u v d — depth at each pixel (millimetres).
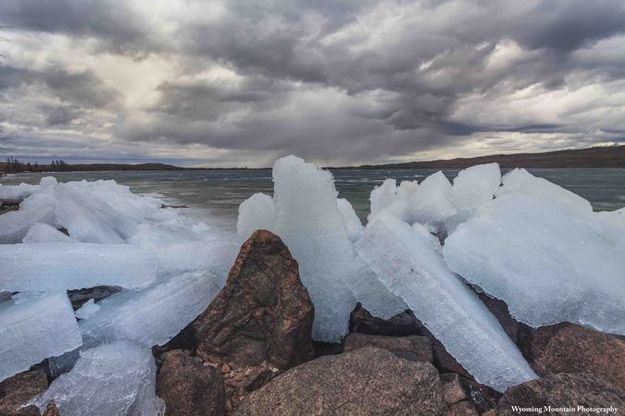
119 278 4086
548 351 3617
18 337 3201
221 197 25062
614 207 21438
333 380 3016
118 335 3695
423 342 3947
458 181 6121
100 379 3018
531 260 3920
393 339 3998
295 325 3746
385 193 7773
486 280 3996
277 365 3713
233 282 3973
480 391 3412
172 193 29297
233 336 3838
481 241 4117
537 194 5312
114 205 9555
